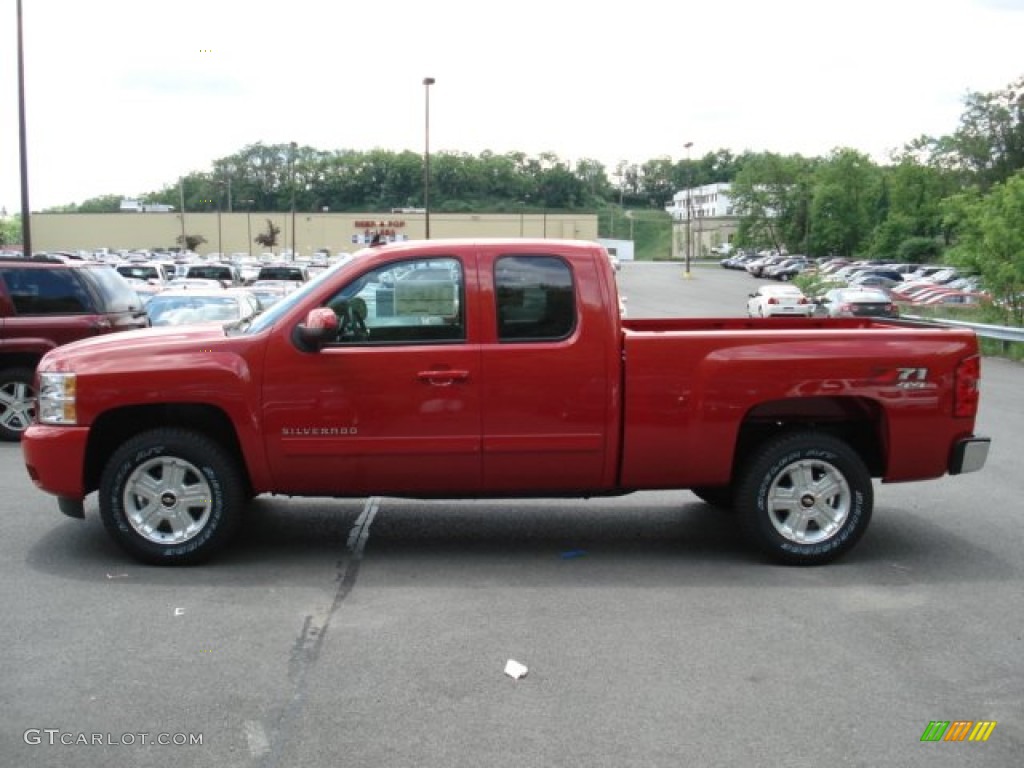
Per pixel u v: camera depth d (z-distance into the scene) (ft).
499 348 19.19
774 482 19.86
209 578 19.06
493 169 548.72
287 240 346.13
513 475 19.61
